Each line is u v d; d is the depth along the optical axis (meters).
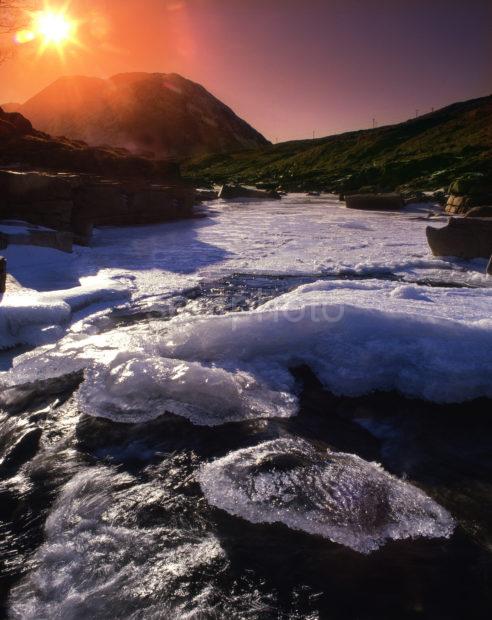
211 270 7.70
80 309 5.23
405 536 2.04
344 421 3.10
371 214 19.20
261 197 28.77
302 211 20.77
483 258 8.51
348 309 4.00
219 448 2.71
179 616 1.66
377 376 3.52
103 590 1.76
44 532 2.05
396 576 1.83
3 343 4.16
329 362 3.72
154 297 5.92
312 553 1.93
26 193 9.79
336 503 2.21
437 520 2.14
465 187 20.16
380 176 32.25
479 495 2.36
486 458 2.69
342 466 2.51
